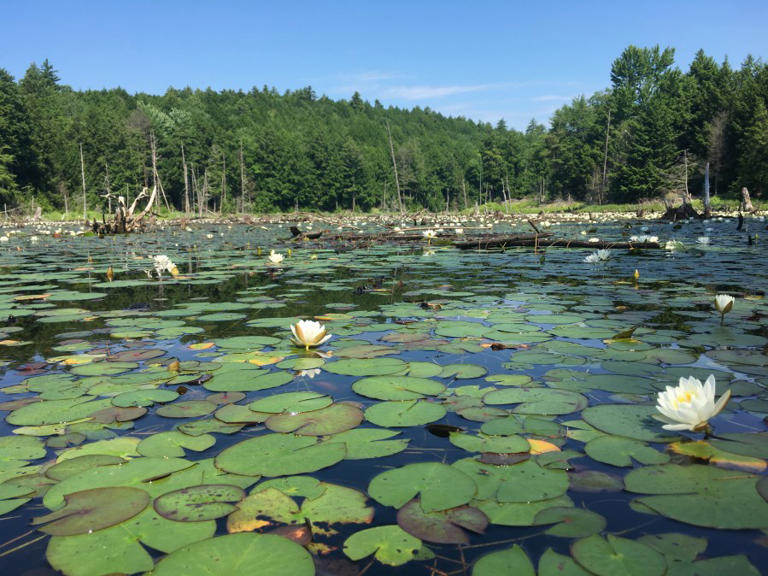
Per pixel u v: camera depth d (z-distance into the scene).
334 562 1.12
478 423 1.86
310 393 2.18
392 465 1.56
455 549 1.16
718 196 43.69
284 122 100.12
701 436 1.70
